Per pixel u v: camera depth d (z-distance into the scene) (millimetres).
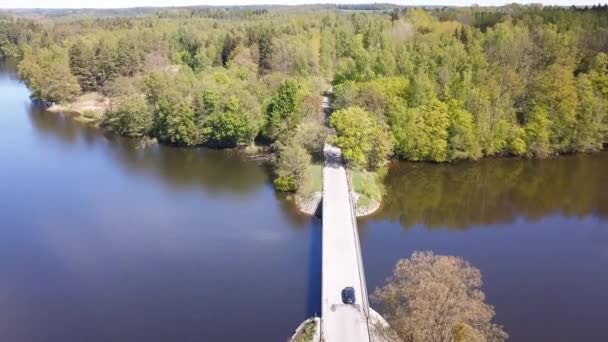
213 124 117000
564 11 173750
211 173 102812
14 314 56062
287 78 127062
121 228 77062
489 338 45594
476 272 47219
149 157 113125
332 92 142625
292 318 54844
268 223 78625
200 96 119000
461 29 159250
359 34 185375
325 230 67562
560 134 112938
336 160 98375
